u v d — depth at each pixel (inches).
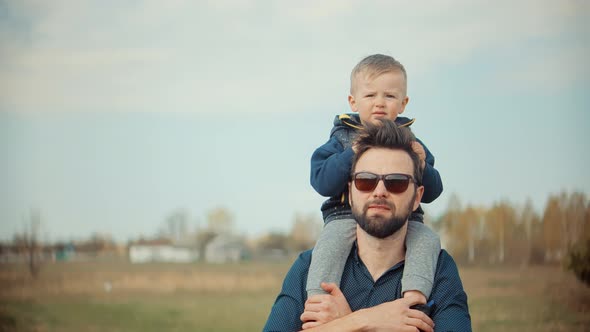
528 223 706.2
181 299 830.5
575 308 549.3
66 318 713.6
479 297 577.0
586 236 642.2
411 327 91.2
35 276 917.2
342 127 111.3
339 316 95.1
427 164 103.8
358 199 94.7
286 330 98.8
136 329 659.4
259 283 949.8
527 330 506.3
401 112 117.4
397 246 98.6
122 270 1098.7
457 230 745.6
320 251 100.4
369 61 117.1
